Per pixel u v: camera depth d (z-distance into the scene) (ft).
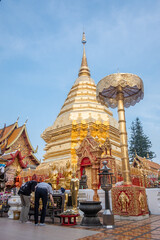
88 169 49.14
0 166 45.65
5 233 17.89
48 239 15.66
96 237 16.49
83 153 49.24
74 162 61.41
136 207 27.35
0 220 27.68
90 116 72.79
